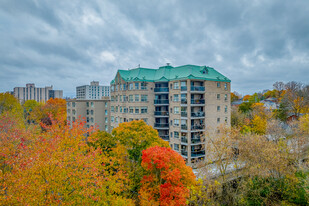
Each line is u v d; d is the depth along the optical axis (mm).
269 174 24844
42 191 11766
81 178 13922
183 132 40594
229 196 24938
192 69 42188
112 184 18062
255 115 52594
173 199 19172
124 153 24562
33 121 68125
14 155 15133
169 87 43938
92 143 24594
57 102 93312
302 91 64125
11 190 11062
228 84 45406
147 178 21641
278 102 72812
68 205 12391
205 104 41031
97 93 173625
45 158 13617
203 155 38938
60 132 19000
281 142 29391
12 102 60781
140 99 43781
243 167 27641
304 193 24422
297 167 28422
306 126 34188
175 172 18969
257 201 25781
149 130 27156
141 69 47062
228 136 25625
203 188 22438
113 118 52688
